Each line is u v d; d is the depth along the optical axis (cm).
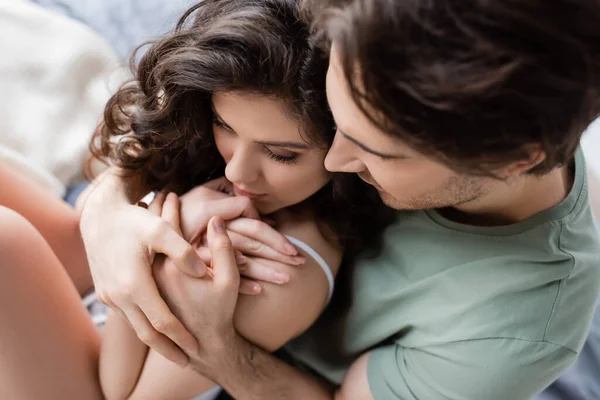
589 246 71
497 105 45
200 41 63
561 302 67
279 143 65
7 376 79
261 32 60
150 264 73
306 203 81
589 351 110
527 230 67
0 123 128
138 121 77
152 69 71
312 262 78
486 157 48
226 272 70
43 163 127
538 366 67
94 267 77
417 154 51
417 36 44
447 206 70
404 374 75
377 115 48
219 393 92
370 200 81
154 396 81
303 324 80
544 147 49
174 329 71
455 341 70
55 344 81
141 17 146
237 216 77
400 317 77
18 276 77
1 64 134
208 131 75
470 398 69
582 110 48
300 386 81
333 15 48
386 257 81
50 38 139
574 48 44
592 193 143
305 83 60
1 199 94
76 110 136
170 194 81
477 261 70
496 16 42
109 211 80
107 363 83
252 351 78
